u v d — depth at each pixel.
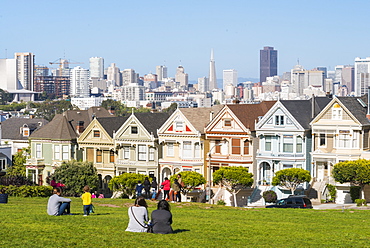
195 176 88.94
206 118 104.19
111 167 106.25
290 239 42.12
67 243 38.75
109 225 45.44
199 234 42.88
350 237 43.56
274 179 88.44
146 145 103.19
